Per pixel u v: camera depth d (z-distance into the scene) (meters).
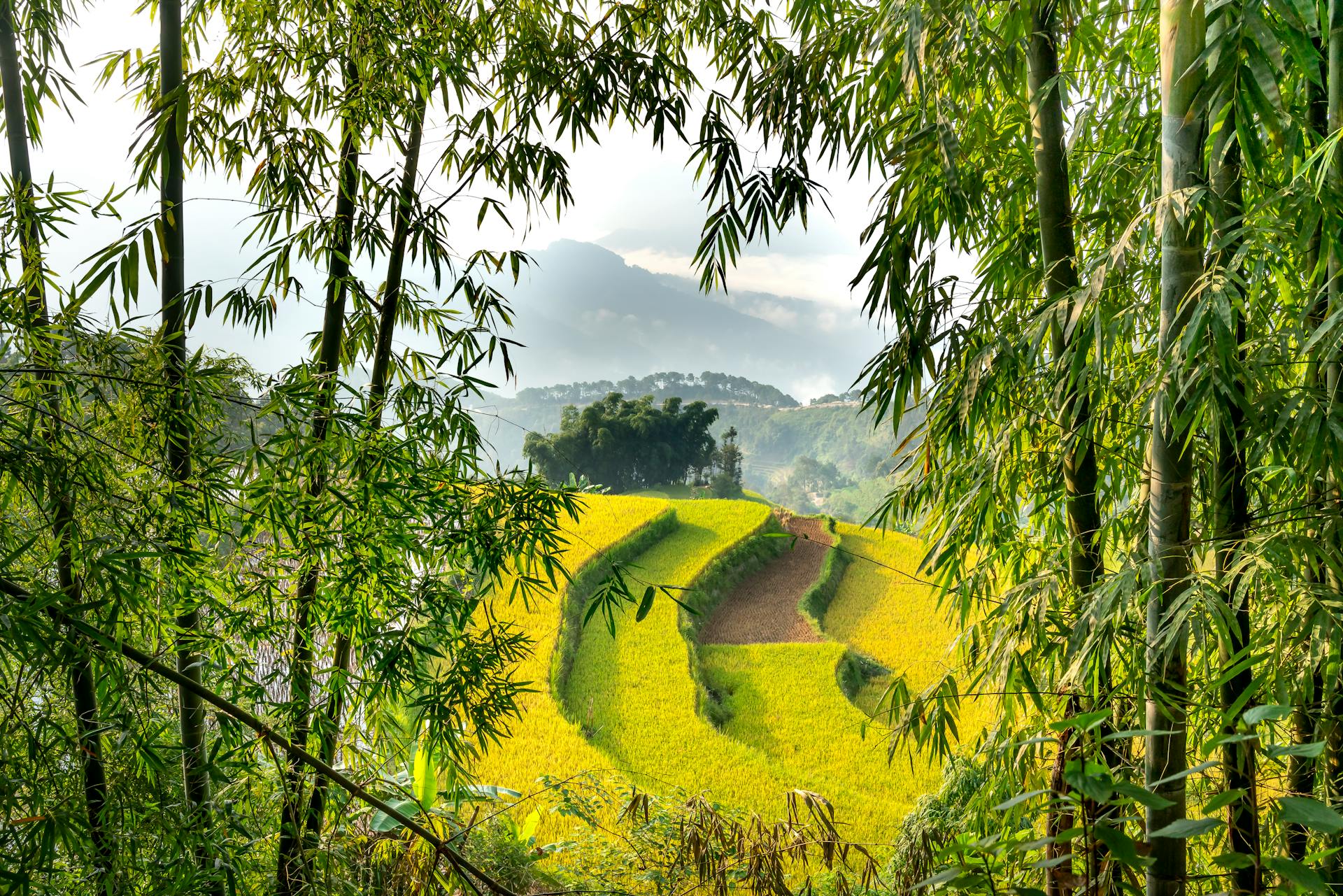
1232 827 1.27
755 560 24.19
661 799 4.61
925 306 2.74
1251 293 1.72
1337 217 1.68
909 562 25.39
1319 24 1.79
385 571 2.56
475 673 2.66
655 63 3.16
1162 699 1.52
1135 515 2.64
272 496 2.29
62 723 1.98
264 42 2.81
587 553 19.39
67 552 1.98
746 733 13.96
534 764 10.77
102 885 1.88
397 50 2.78
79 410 2.02
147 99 2.87
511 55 3.11
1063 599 2.46
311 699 2.63
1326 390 1.86
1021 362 2.42
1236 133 1.66
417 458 2.68
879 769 12.53
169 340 2.20
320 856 2.49
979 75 2.55
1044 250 2.58
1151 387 1.86
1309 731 1.93
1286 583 1.79
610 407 46.88
